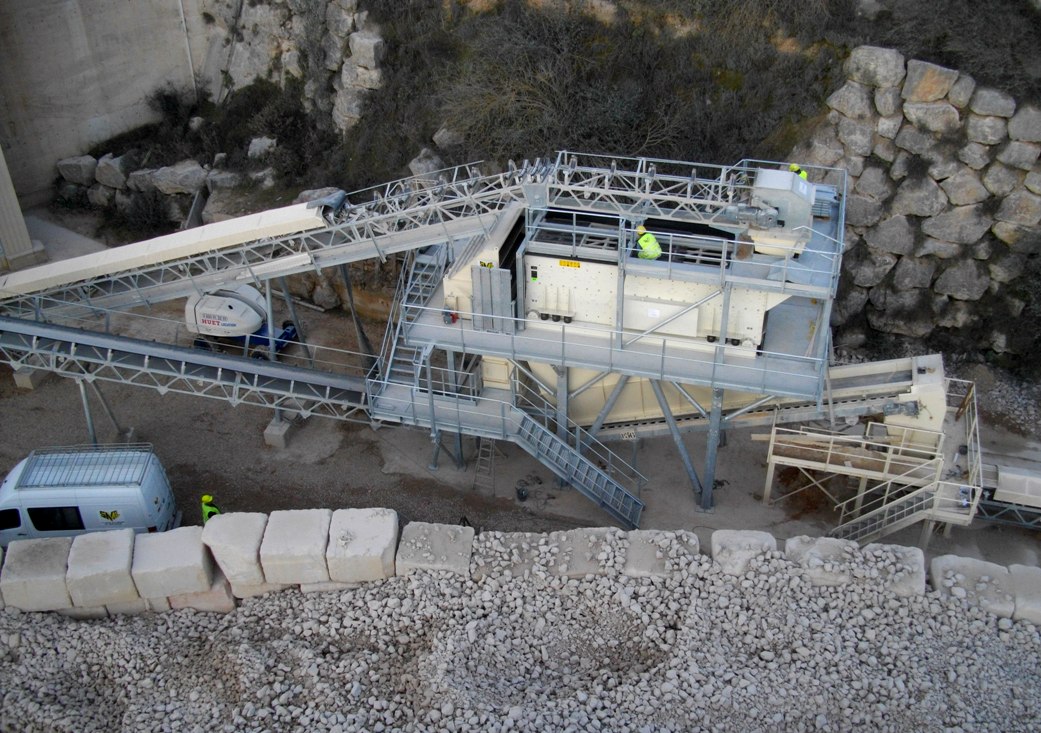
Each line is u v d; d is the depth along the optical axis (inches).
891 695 582.6
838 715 574.9
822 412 772.6
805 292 704.4
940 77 940.6
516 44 1105.4
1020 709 577.0
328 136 1222.3
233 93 1300.4
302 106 1246.3
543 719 572.7
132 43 1288.1
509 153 1092.5
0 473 893.8
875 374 782.5
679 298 748.0
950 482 725.9
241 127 1272.1
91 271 860.6
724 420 801.6
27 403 990.4
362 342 1012.5
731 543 657.6
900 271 1011.9
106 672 639.1
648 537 668.7
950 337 1023.0
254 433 949.2
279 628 657.0
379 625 646.5
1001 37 955.3
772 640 616.4
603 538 671.1
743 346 756.6
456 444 888.3
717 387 739.4
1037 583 626.8
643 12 1096.8
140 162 1279.5
